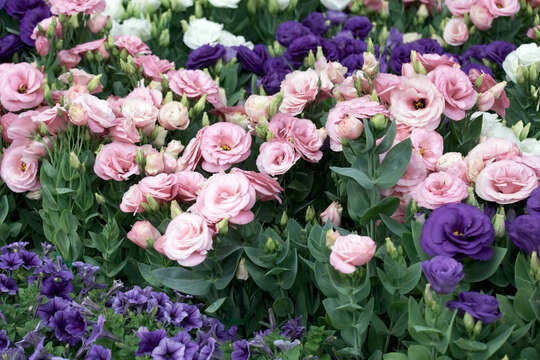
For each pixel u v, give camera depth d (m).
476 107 1.67
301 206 1.75
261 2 2.21
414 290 1.54
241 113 1.81
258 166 1.65
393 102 1.64
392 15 2.44
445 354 1.48
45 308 1.50
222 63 1.97
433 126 1.64
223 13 2.24
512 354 1.48
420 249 1.52
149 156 1.63
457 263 1.42
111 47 1.91
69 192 1.67
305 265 1.60
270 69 1.93
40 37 1.89
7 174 1.72
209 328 1.54
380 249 1.56
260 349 1.50
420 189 1.55
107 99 1.84
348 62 1.96
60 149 1.70
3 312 1.53
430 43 2.04
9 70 1.75
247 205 1.55
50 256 1.70
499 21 2.16
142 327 1.46
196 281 1.57
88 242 1.68
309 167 1.76
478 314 1.41
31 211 1.78
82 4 1.93
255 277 1.57
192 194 1.61
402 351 1.54
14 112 1.82
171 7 2.17
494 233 1.50
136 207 1.60
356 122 1.55
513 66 1.91
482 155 1.61
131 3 2.17
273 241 1.55
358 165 1.58
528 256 1.48
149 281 1.61
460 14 2.15
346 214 1.70
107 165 1.66
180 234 1.52
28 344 1.48
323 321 1.58
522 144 1.71
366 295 1.50
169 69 1.90
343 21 2.25
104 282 1.65
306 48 1.98
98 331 1.46
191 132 1.78
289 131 1.66
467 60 2.06
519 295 1.47
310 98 1.72
